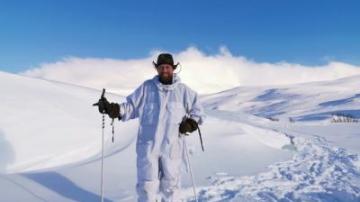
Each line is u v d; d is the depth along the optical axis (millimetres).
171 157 3969
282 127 20172
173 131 3953
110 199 4992
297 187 6176
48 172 6453
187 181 6137
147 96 3984
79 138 8414
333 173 7539
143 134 3959
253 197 5363
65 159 7582
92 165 7035
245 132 11289
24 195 5051
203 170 7094
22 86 10672
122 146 8656
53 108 9438
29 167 6914
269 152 9609
